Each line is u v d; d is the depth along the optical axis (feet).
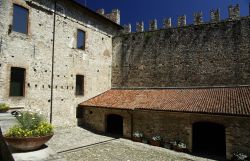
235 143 41.65
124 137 57.31
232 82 59.41
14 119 33.17
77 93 67.10
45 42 57.31
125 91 71.92
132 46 78.07
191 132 46.93
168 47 70.59
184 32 68.39
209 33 64.28
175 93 60.29
